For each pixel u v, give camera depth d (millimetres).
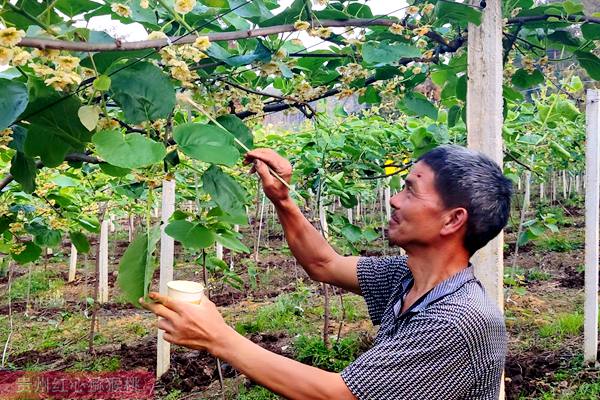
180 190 5230
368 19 1767
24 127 1524
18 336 5746
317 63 2236
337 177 4062
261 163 1637
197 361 4523
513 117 5094
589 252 3902
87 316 6395
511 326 5086
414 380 1170
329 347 4574
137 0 1467
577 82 4324
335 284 1760
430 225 1310
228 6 1667
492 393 1239
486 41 1989
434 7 2014
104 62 1271
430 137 3604
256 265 7766
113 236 13062
